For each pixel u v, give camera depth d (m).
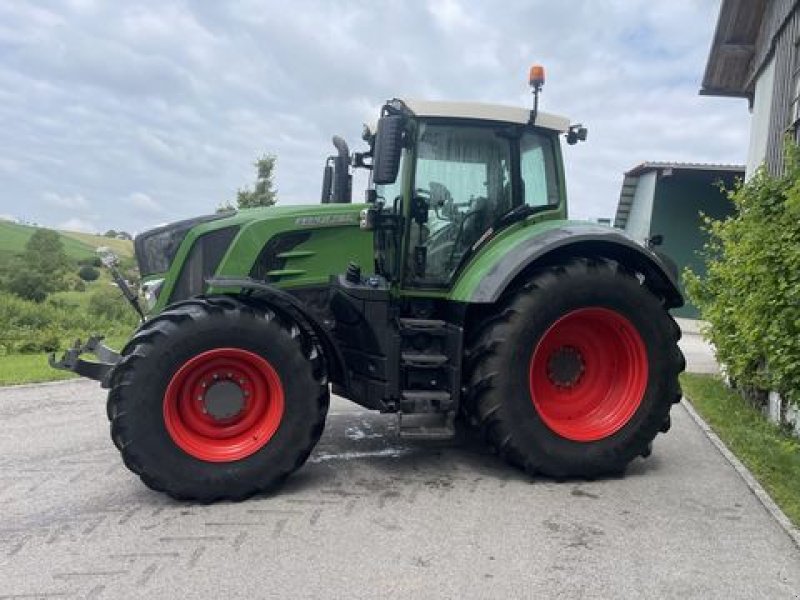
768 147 8.95
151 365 3.85
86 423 5.89
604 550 3.37
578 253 4.70
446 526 3.64
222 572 3.12
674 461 4.82
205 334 3.93
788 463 4.63
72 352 4.50
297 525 3.64
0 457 4.88
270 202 15.92
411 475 4.46
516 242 4.57
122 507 3.90
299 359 4.08
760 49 9.77
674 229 17.83
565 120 4.97
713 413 6.16
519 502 3.99
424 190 4.75
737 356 6.14
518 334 4.31
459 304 4.49
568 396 4.68
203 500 3.94
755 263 5.11
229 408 4.07
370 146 5.44
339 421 5.86
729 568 3.20
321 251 4.67
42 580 3.04
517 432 4.32
